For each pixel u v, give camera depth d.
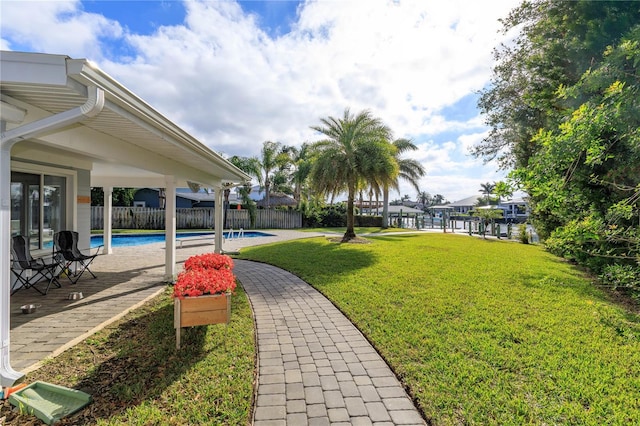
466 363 3.35
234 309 5.12
